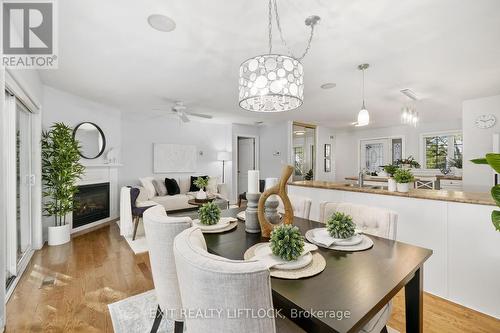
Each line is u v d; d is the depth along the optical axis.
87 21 1.99
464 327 1.75
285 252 1.08
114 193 4.94
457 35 2.14
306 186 3.53
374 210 1.67
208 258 0.73
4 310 1.71
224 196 6.07
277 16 1.89
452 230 2.09
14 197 2.44
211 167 6.82
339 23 1.97
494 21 1.92
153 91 3.85
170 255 1.26
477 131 3.98
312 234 1.52
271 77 1.59
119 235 3.90
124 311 1.91
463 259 2.03
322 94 3.92
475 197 2.09
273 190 1.47
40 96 3.32
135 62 2.77
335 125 7.38
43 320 1.80
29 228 3.09
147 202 4.31
